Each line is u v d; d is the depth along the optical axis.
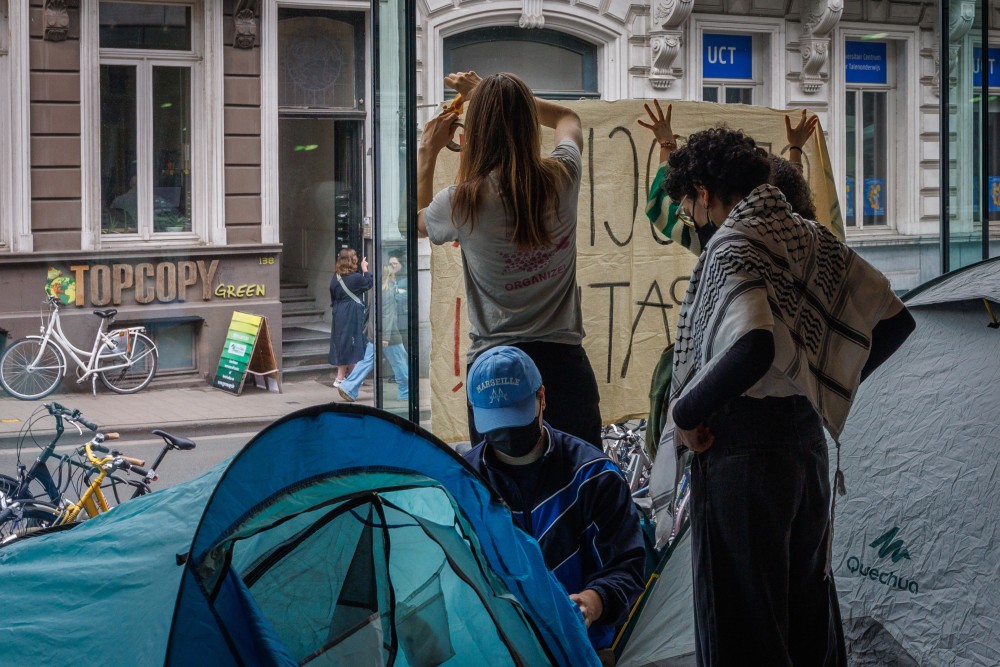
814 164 5.38
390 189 4.65
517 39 12.65
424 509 2.64
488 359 2.87
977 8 6.72
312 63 12.34
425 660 2.55
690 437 2.74
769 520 2.67
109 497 6.93
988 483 3.50
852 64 14.78
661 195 4.08
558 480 2.90
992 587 3.41
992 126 12.49
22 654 2.25
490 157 3.44
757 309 2.52
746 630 2.72
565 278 3.62
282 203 12.34
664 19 13.04
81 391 11.10
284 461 2.29
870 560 3.68
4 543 3.00
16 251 11.15
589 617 2.69
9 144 11.12
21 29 11.10
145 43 11.74
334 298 11.46
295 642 2.44
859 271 2.81
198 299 11.88
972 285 3.65
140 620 2.25
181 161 11.98
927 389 3.70
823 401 2.74
